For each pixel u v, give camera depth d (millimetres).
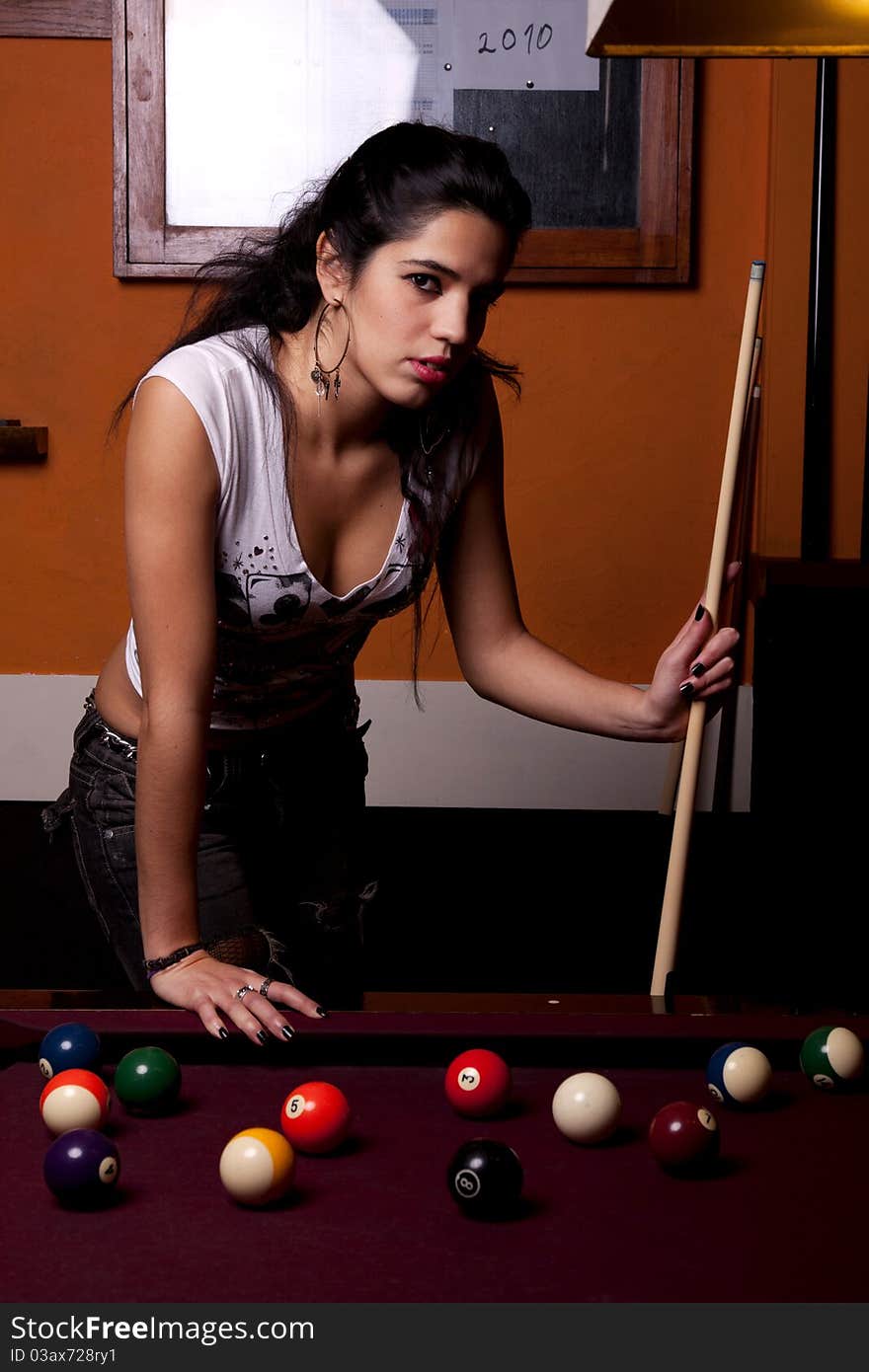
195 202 3258
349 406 1406
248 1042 1134
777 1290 779
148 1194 904
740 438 1649
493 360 1562
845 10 1588
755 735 2936
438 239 1268
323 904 1788
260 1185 868
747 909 2893
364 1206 888
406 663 3484
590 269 3287
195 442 1317
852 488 3295
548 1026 1146
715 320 3355
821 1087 1094
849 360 3256
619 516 3432
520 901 2930
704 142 3291
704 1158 923
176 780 1299
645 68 3207
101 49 3275
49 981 2508
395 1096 1079
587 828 3424
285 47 3205
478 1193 855
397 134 1317
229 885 1661
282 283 1398
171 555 1311
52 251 3340
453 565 1635
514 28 3195
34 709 3498
